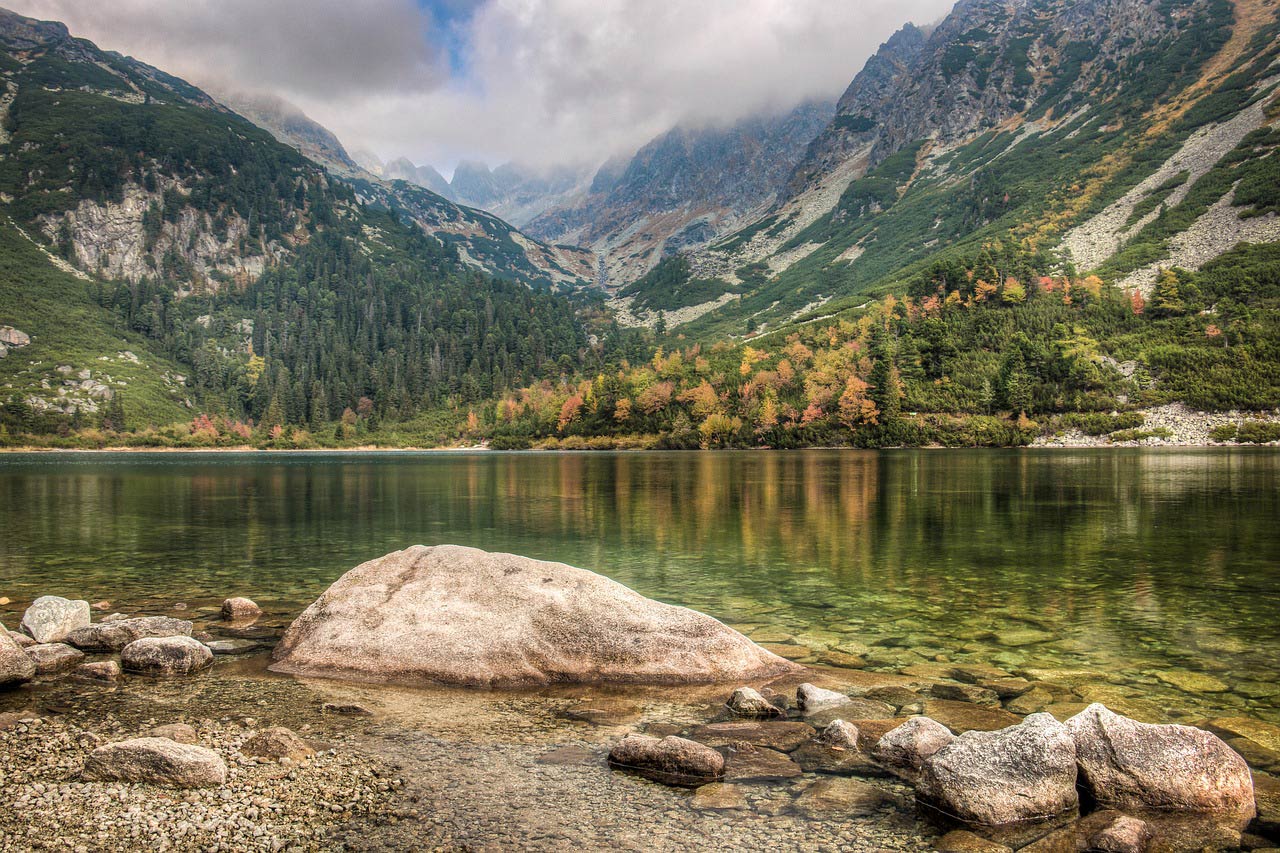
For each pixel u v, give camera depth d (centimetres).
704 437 16838
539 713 1049
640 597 1346
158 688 1163
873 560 2472
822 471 7906
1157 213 19600
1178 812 717
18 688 1159
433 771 835
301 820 707
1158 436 12100
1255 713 1020
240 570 2336
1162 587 1991
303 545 2898
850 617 1672
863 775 820
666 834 681
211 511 4300
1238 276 14688
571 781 808
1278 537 2886
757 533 3175
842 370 16188
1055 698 1086
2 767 831
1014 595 1906
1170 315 14750
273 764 845
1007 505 4216
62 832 680
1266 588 1969
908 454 11938
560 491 5769
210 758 803
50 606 1486
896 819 715
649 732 966
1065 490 5072
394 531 3334
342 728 982
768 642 1456
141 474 8819
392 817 715
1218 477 6003
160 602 1858
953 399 14588
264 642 1464
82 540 3050
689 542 2919
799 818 716
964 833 685
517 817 716
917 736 863
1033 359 14388
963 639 1471
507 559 1423
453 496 5362
